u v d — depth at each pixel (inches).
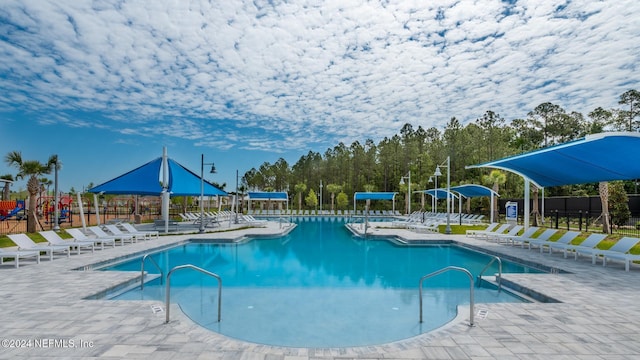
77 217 1124.5
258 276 339.0
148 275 313.0
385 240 634.8
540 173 498.9
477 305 209.3
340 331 193.5
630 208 829.8
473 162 1701.5
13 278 271.4
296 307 236.4
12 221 937.5
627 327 171.2
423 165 1872.5
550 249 415.8
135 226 826.2
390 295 268.1
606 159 366.0
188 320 180.2
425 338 160.9
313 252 501.0
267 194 1454.2
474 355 139.9
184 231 701.9
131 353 138.9
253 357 137.9
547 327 170.9
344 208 1935.3
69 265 325.4
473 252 491.8
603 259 343.0
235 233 658.2
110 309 194.4
